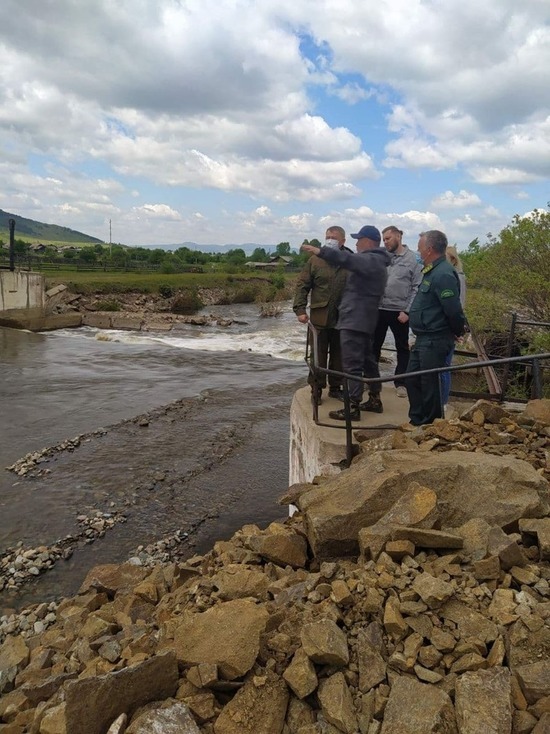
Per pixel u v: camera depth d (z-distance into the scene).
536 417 4.93
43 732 2.71
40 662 4.06
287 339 31.78
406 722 2.26
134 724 2.39
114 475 10.79
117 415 15.01
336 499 3.89
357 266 5.53
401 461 4.05
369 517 3.66
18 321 33.19
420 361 5.50
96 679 2.53
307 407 6.73
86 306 46.16
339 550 3.67
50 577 7.36
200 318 40.50
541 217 13.05
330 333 6.80
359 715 2.42
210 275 77.19
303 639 2.70
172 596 4.23
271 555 3.98
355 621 2.92
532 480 3.62
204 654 2.74
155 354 25.33
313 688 2.54
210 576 4.16
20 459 11.52
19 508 9.30
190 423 14.41
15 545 8.14
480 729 2.15
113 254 108.06
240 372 21.58
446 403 6.41
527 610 2.71
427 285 5.38
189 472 11.00
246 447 12.56
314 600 3.16
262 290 67.56
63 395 17.11
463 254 14.66
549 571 3.04
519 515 3.45
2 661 4.33
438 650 2.59
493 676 2.37
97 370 21.23
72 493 9.94
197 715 2.50
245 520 9.02
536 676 2.31
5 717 3.22
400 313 7.00
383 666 2.59
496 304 13.05
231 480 10.63
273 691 2.58
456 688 2.36
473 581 2.96
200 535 8.52
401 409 6.68
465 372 12.07
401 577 3.05
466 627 2.68
